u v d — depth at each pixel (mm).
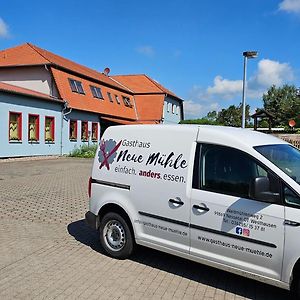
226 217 4262
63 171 16844
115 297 4223
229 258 4285
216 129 4711
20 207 8859
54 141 26000
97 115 31531
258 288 4574
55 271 4949
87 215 5867
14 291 4316
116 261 5391
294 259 3771
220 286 4613
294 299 4262
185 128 4910
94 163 5867
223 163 4441
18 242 6152
